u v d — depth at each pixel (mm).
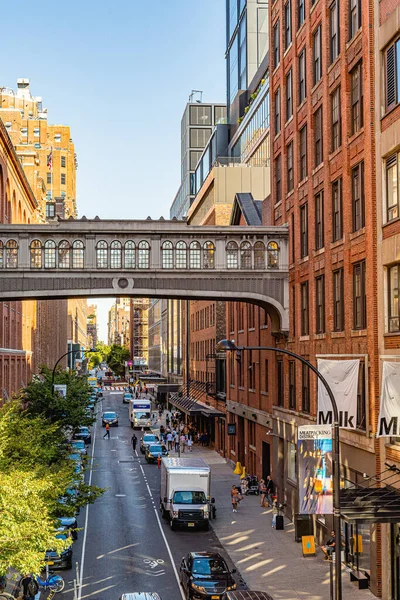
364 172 25219
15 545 16219
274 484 39000
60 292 33938
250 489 42438
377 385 23688
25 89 155875
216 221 68125
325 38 29578
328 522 28484
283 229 35406
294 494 34406
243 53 93188
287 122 36188
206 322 72750
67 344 137000
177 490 33500
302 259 33188
